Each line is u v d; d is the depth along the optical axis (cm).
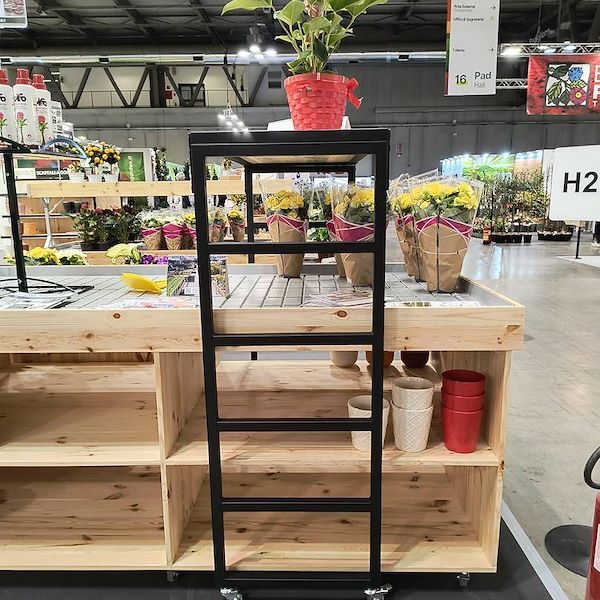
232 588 190
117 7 1127
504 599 194
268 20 1190
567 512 250
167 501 190
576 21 1107
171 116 1714
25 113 207
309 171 239
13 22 312
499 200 1568
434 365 263
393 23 1320
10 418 223
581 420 354
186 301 189
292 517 223
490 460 183
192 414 222
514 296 782
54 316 176
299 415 220
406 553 199
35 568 196
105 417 223
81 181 485
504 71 1698
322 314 172
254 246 164
